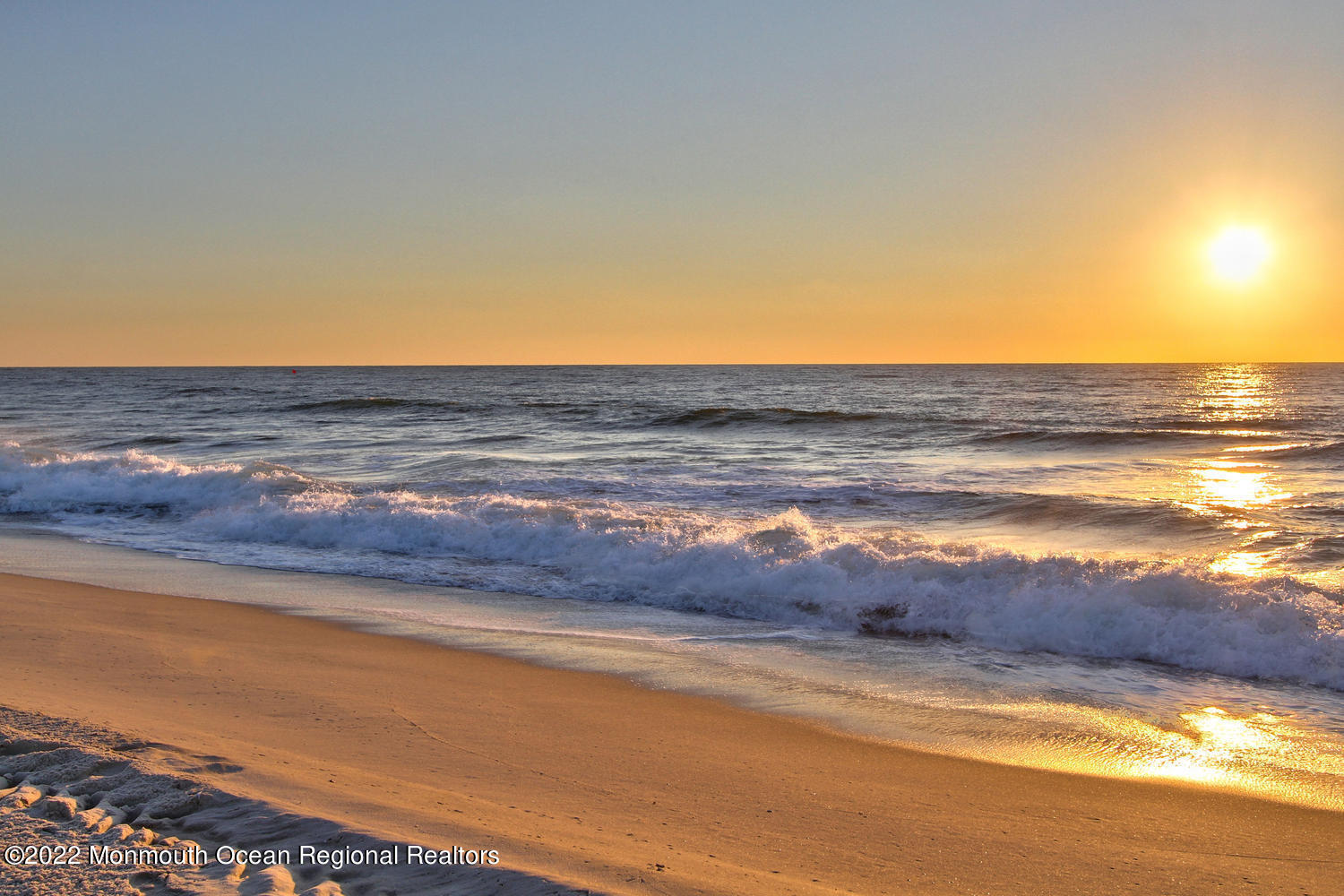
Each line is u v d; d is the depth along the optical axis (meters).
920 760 5.72
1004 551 11.02
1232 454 24.11
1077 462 23.02
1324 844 4.53
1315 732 6.33
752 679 7.53
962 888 3.92
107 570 11.98
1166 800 5.10
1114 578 9.26
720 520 14.11
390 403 47.06
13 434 32.53
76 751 4.72
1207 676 7.71
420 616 9.68
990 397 63.12
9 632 8.16
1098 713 6.71
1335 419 39.00
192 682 6.75
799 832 4.47
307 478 18.00
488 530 13.34
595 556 12.07
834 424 33.97
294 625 9.12
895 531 14.13
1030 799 5.08
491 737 5.82
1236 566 11.41
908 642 8.76
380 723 5.99
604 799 4.80
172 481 18.09
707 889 3.62
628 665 7.92
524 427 35.16
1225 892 3.98
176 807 4.08
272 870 3.44
